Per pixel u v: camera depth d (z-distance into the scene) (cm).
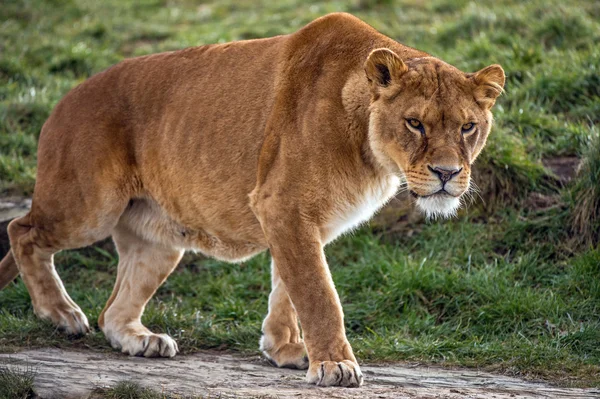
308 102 884
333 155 861
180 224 1004
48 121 1050
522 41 1758
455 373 931
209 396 786
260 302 1205
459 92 835
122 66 1045
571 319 1056
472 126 841
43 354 970
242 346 1052
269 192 877
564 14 1809
